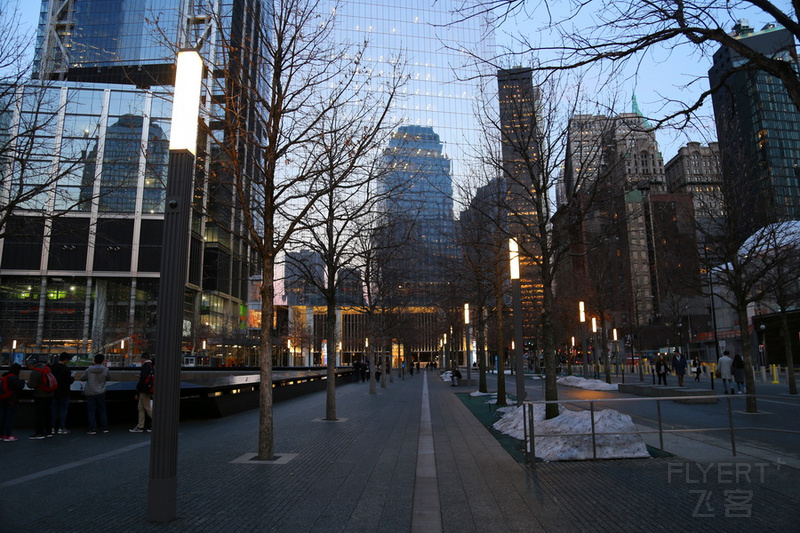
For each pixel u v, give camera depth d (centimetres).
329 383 1557
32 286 7231
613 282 5009
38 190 1220
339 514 582
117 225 7281
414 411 1791
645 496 628
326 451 1003
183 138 592
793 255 1809
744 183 1619
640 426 902
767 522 517
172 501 559
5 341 6512
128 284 7425
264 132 1242
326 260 1639
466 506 610
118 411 1427
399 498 652
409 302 4147
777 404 1705
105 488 701
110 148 3594
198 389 1514
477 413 1711
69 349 7038
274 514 582
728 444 869
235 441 1131
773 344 4525
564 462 857
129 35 4562
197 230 7925
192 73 606
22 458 931
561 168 1506
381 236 2116
